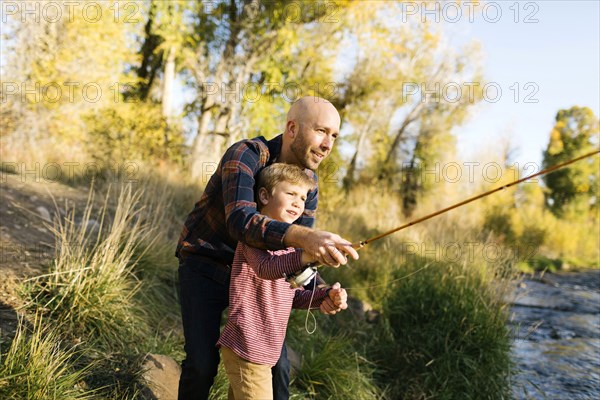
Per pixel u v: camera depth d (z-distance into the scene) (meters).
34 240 4.87
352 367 4.73
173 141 12.00
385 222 11.09
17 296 3.71
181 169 10.32
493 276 5.68
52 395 2.84
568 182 25.33
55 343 3.30
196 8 12.84
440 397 4.82
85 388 3.12
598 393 5.58
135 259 4.86
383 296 5.96
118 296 4.00
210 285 2.72
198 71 13.44
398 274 6.11
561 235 18.31
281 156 2.76
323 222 8.73
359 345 5.54
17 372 2.81
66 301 3.72
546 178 25.81
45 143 9.61
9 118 9.62
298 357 4.65
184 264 2.78
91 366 3.32
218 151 12.56
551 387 5.65
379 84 15.96
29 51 10.25
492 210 16.20
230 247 2.72
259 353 2.46
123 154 9.69
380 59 15.85
